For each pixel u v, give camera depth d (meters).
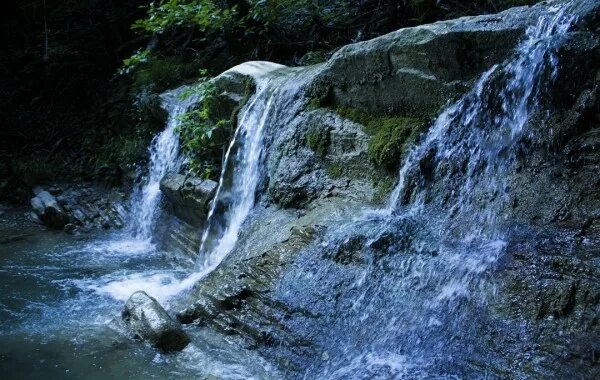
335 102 5.21
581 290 2.87
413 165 4.27
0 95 9.78
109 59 10.34
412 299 3.44
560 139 3.51
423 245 3.69
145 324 3.91
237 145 6.12
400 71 4.54
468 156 3.99
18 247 6.51
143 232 7.24
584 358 2.64
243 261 4.43
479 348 2.97
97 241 6.98
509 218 3.51
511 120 3.81
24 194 8.25
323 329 3.56
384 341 3.31
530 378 2.71
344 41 8.09
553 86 3.59
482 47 4.04
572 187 3.35
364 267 3.79
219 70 8.70
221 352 3.71
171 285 5.19
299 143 5.24
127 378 3.43
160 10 7.86
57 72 10.02
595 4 3.46
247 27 8.59
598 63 3.41
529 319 2.94
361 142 4.74
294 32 8.49
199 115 6.79
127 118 9.17
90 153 9.02
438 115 4.31
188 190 6.27
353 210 4.43
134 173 8.10
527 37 3.81
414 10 7.39
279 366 3.48
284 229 4.63
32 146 9.28
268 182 5.48
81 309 4.59
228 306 4.07
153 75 8.74
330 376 3.23
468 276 3.31
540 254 3.14
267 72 6.55
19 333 4.07
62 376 3.45
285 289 3.96
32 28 10.66
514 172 3.66
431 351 3.11
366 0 8.16
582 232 3.15
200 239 6.20
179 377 3.44
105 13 10.55
